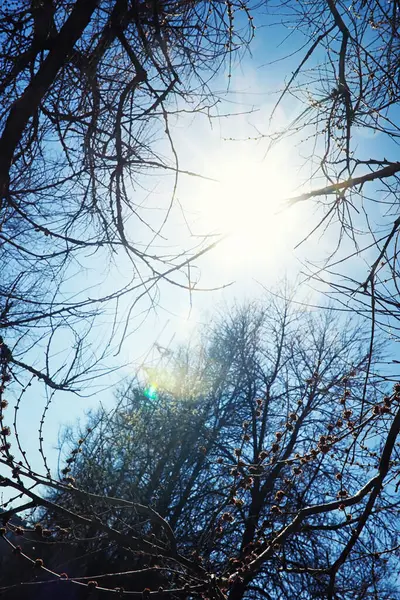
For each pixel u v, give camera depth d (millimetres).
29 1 5105
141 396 16016
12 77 4910
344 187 4441
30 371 5223
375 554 4887
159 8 5203
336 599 9211
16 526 4762
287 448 11820
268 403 16000
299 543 10984
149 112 5184
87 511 5711
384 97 4934
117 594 4582
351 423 4676
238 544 10422
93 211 5508
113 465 16203
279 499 5145
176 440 16250
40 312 5422
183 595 5887
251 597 13148
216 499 14445
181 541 12844
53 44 4703
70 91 5328
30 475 4707
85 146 5383
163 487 16125
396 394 4324
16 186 5234
